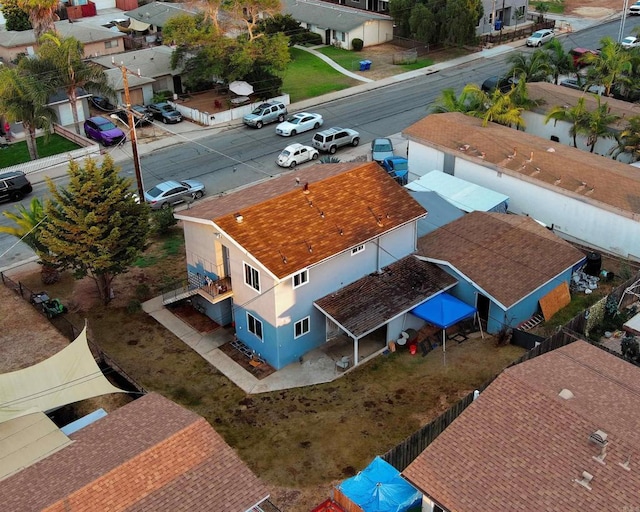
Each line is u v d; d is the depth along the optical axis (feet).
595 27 267.59
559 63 193.16
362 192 110.42
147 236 112.98
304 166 164.96
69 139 182.60
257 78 197.36
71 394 83.97
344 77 222.48
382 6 274.36
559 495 60.59
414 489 69.67
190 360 103.50
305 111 197.88
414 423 90.12
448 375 98.89
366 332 98.37
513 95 164.86
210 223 99.04
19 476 66.03
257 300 100.12
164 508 62.18
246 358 103.81
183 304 116.67
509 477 63.10
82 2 277.85
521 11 269.03
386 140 165.99
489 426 67.92
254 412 92.94
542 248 114.52
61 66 167.22
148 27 252.62
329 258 99.76
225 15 214.90
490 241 115.44
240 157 170.40
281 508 77.97
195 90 207.51
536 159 138.00
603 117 152.66
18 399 82.53
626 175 130.11
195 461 66.59
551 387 70.64
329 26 248.73
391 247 109.91
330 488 80.53
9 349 103.86
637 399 70.49
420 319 107.65
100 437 70.79
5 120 177.58
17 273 127.03
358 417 91.40
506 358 101.81
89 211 106.22
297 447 86.79
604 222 126.31
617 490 59.57
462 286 109.29
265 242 98.02
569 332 100.68
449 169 148.56
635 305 111.14
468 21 235.20
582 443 63.82
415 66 231.09
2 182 148.66
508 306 102.73
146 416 73.36
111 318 113.29
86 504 61.11
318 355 103.96
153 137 182.80
